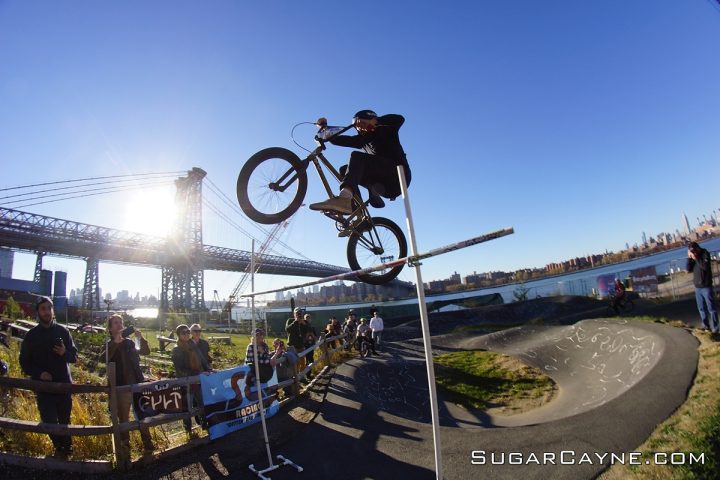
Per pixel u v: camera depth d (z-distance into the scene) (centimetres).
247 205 359
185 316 2916
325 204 343
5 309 2031
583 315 1741
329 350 1247
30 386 459
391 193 369
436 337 1784
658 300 1603
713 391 497
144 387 526
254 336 497
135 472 485
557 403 882
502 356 1310
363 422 646
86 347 1405
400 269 441
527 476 417
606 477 387
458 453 489
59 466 463
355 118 351
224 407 607
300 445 562
